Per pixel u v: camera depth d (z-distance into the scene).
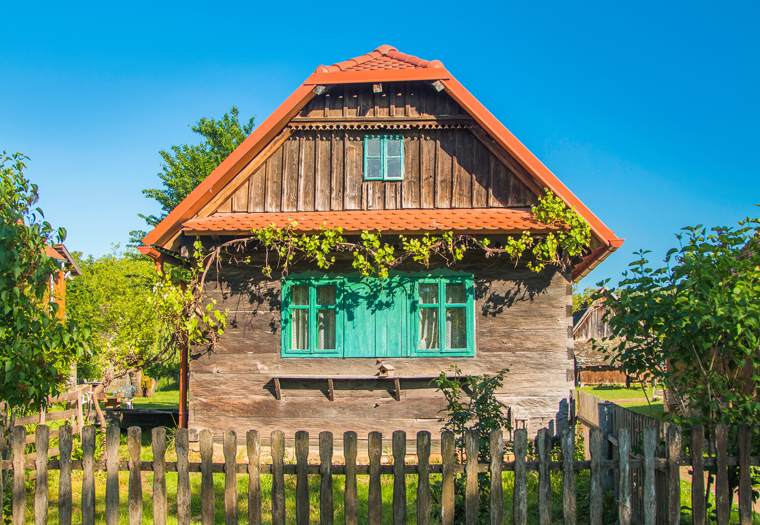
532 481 7.70
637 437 6.21
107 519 5.18
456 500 6.04
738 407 5.51
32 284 6.21
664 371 6.04
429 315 9.95
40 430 5.31
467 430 5.12
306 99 10.55
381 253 9.17
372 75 10.48
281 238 9.34
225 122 35.19
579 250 9.30
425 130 10.79
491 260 9.88
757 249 5.70
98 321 26.58
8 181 6.25
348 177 10.74
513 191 10.45
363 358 9.86
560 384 9.60
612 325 6.26
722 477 5.09
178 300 9.34
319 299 10.14
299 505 5.05
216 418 9.94
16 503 5.32
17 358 5.89
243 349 10.03
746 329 5.07
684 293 5.44
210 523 5.09
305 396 9.87
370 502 4.99
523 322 9.73
